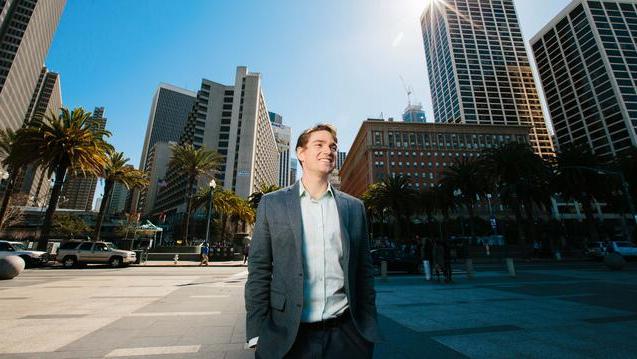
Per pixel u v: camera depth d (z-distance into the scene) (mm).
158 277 13531
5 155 27359
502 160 30719
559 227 57156
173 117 175125
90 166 24109
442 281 12211
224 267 20562
